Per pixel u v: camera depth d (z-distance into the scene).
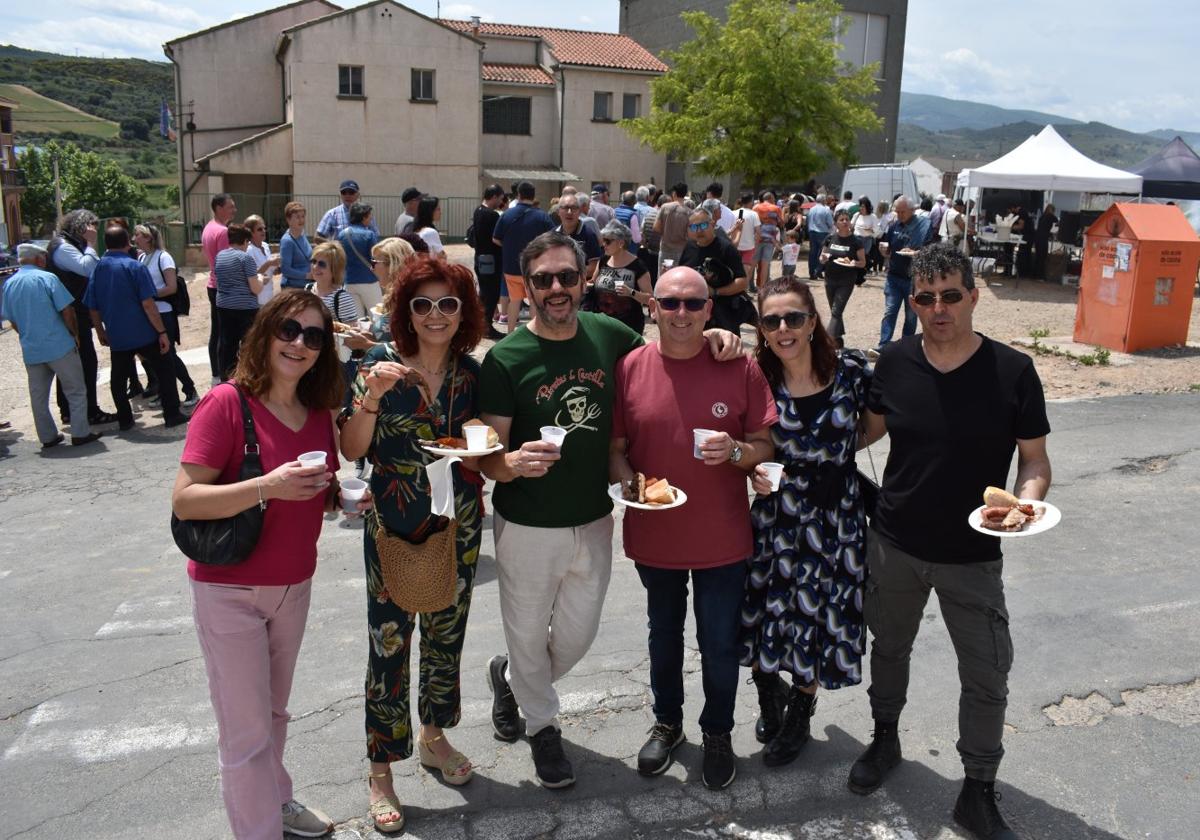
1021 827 3.16
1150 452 7.48
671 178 38.38
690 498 3.26
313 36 31.11
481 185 34.47
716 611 3.30
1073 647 4.41
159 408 9.63
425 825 3.19
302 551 2.84
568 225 9.18
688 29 39.31
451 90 32.94
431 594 2.99
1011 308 15.80
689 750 3.65
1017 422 2.95
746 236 13.19
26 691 4.09
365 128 32.22
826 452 3.27
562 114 36.34
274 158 31.72
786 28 27.72
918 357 3.10
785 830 3.17
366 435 2.98
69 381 8.22
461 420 3.16
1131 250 11.23
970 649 3.04
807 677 3.32
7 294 8.02
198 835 3.14
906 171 24.92
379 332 4.89
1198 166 22.03
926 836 3.13
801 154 27.72
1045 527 2.69
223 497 2.60
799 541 3.31
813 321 3.21
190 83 34.03
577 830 3.17
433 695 3.33
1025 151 19.48
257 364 2.74
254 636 2.78
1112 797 3.33
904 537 3.10
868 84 28.55
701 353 3.32
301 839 3.11
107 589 5.23
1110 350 11.62
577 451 3.25
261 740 2.82
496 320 12.35
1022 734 3.73
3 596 5.14
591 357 3.27
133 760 3.58
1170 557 5.45
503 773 3.50
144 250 9.24
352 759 3.58
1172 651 4.37
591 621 3.46
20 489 7.11
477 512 3.23
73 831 3.16
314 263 6.22
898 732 3.76
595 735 3.76
